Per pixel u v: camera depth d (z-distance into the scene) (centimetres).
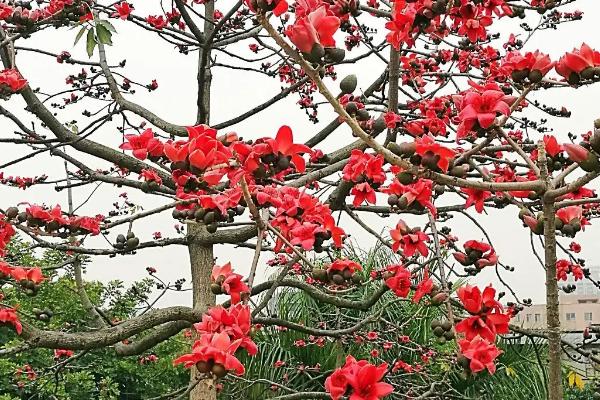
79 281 454
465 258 219
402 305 664
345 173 228
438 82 408
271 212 241
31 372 592
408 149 146
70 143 380
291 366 682
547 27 434
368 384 136
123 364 959
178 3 429
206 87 464
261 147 176
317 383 679
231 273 184
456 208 355
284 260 442
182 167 180
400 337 555
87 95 471
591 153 132
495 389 640
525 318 633
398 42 214
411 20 207
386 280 222
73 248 334
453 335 186
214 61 453
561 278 316
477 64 391
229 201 202
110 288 851
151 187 292
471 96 156
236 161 179
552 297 144
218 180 179
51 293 866
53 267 422
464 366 162
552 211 145
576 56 149
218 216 203
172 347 1011
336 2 244
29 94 385
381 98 391
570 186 138
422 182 206
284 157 178
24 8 343
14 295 827
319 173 319
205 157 177
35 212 281
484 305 173
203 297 403
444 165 147
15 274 284
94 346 325
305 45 132
